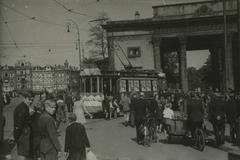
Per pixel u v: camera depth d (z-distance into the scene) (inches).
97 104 1057.5
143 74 1215.6
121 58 1711.4
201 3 1656.0
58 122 785.6
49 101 326.0
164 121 641.0
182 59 1689.2
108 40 1706.4
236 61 1752.0
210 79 1943.9
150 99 626.8
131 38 1701.5
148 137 567.8
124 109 909.2
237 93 570.9
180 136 617.3
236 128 551.5
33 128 342.6
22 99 356.2
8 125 817.5
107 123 927.7
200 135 510.3
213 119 539.2
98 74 1066.7
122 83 1111.0
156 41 1686.8
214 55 1911.9
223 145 539.2
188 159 444.5
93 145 565.9
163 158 453.4
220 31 1649.9
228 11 1625.2
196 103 531.5
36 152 342.6
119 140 623.2
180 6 1665.8
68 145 329.7
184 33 1675.7
